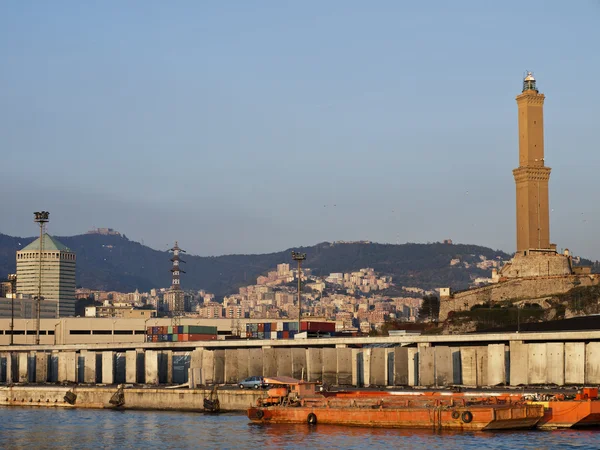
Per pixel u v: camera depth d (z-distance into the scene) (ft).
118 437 547.90
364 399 574.56
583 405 536.42
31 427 595.88
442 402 556.10
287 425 575.79
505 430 532.73
